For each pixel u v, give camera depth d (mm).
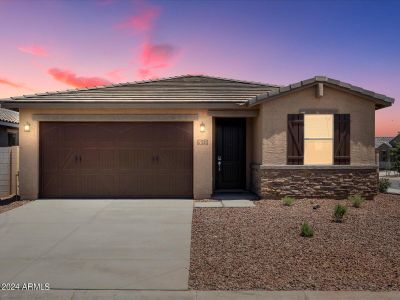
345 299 4723
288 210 10469
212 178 13070
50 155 12633
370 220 9242
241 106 12359
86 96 12797
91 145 12648
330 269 5762
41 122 12648
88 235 7949
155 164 12688
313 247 6918
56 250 6875
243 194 13164
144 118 12523
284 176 12039
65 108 12352
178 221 9227
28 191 12430
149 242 7379
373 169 12203
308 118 12234
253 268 5816
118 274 5625
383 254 6512
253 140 13594
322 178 12086
